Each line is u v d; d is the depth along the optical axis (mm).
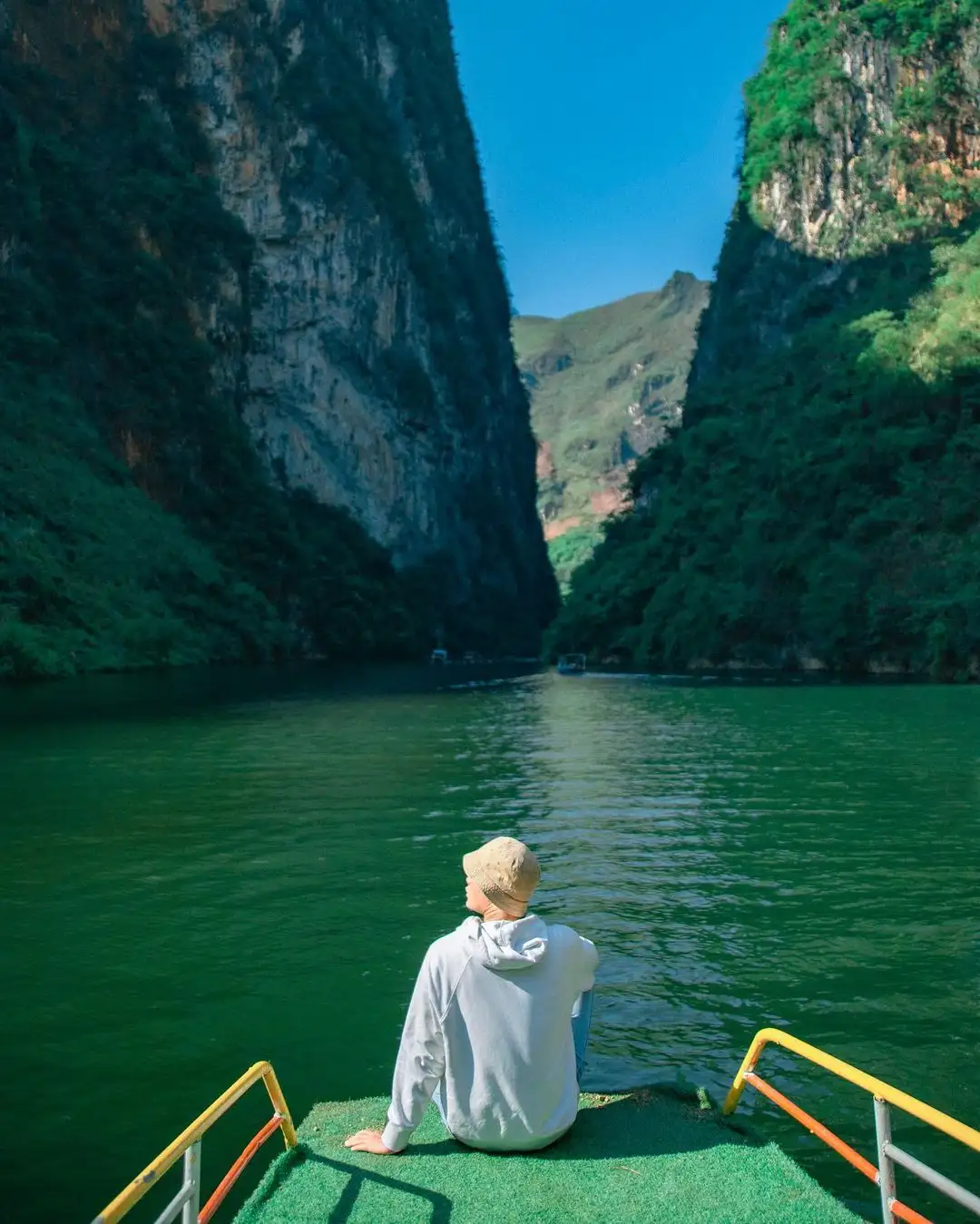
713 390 91812
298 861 10984
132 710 30656
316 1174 4027
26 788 15883
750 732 23797
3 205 74875
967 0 98312
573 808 14062
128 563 63688
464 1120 4090
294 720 27844
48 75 83812
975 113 97250
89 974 7512
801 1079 5719
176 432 83562
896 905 9188
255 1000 6973
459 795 15266
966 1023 6473
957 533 56594
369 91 121688
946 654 48250
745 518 66312
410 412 114375
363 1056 6070
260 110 102188
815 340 80688
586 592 81188
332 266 106625
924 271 85250
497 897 4082
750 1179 3924
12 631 47500
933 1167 4809
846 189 101125
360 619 93000
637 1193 3830
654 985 7188
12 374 70750
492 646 120312
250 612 74188
